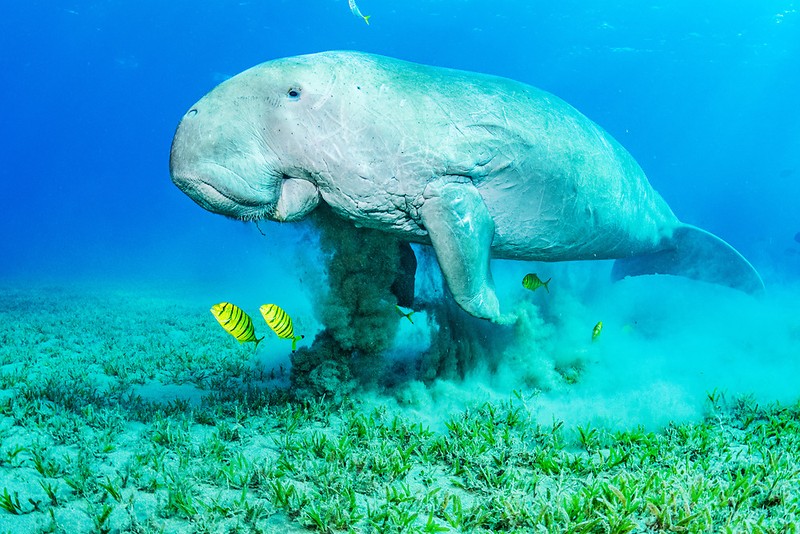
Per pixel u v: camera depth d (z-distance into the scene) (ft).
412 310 16.02
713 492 8.86
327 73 11.30
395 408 13.79
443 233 11.57
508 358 16.22
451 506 8.91
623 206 16.06
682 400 13.97
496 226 13.28
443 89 12.04
